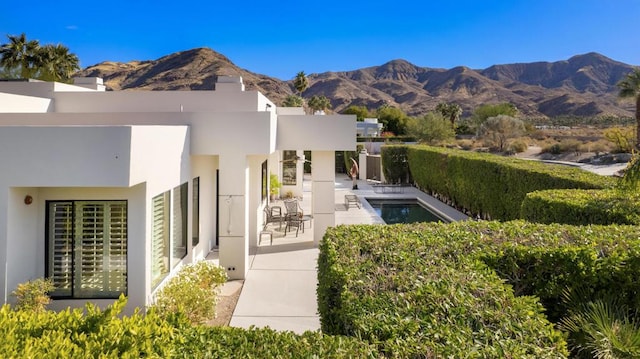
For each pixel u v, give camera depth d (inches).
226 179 401.1
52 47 1465.3
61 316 134.4
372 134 2085.4
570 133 2282.2
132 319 131.7
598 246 211.0
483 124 1983.3
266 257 477.7
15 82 484.1
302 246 525.7
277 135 501.0
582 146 1617.9
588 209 307.7
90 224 282.7
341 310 148.4
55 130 249.1
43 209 276.1
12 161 247.8
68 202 279.4
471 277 165.0
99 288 285.0
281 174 916.6
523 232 236.2
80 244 282.0
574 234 231.5
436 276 166.2
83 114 375.9
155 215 312.8
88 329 130.6
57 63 1451.8
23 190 260.2
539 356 109.0
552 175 458.9
